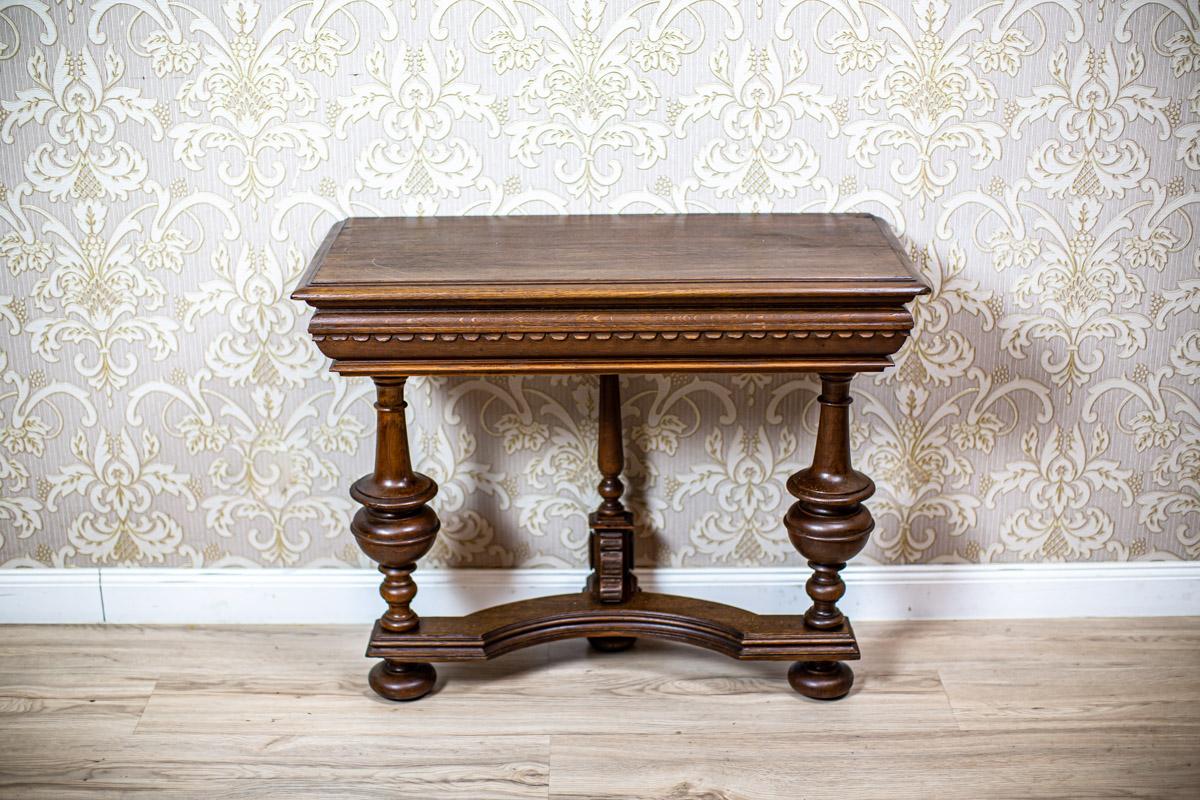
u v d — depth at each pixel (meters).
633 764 2.05
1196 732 2.13
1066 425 2.41
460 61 2.19
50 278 2.31
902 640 2.44
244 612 2.51
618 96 2.21
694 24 2.17
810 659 2.20
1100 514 2.47
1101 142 2.24
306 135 2.23
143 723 2.16
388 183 2.26
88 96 2.20
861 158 2.25
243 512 2.46
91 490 2.44
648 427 2.39
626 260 1.97
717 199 2.28
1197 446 2.42
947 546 2.49
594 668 2.35
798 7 2.16
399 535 2.12
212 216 2.28
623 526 2.29
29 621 2.50
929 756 2.07
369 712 2.21
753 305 1.88
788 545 2.48
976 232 2.29
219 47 2.18
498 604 2.51
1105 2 2.16
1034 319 2.34
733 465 2.42
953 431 2.41
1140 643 2.42
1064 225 2.29
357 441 2.41
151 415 2.39
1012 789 1.98
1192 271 2.31
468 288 1.85
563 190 2.27
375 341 1.90
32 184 2.25
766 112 2.22
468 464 2.42
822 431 2.10
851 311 1.89
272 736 2.13
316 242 2.29
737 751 2.09
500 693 2.26
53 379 2.37
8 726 2.15
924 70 2.20
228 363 2.36
